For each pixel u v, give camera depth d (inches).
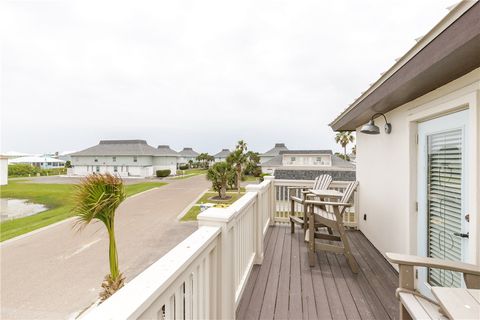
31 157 1936.5
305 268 125.0
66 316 144.7
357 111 148.3
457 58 64.8
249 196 114.3
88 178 117.2
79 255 239.5
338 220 123.7
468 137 80.0
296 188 213.8
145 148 1446.9
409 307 57.2
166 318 35.4
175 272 34.9
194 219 381.4
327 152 1253.7
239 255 94.2
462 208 82.5
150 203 530.3
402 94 101.3
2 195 634.2
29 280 189.0
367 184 173.3
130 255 237.5
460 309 44.3
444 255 92.5
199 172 1838.1
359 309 89.8
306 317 85.1
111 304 25.8
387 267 126.0
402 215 119.6
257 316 85.7
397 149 125.8
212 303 59.6
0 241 283.7
